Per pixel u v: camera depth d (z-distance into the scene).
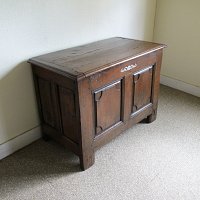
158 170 1.61
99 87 1.49
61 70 1.40
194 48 2.46
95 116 1.56
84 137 1.52
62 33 1.79
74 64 1.49
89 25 1.96
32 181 1.54
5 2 1.43
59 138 1.73
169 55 2.71
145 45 1.87
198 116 2.21
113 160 1.71
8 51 1.54
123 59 1.56
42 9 1.61
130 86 1.72
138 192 1.45
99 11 1.99
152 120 2.14
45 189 1.48
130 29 2.40
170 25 2.58
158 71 1.95
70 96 1.45
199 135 1.96
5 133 1.71
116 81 1.60
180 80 2.70
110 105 1.63
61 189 1.48
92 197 1.43
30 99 1.78
